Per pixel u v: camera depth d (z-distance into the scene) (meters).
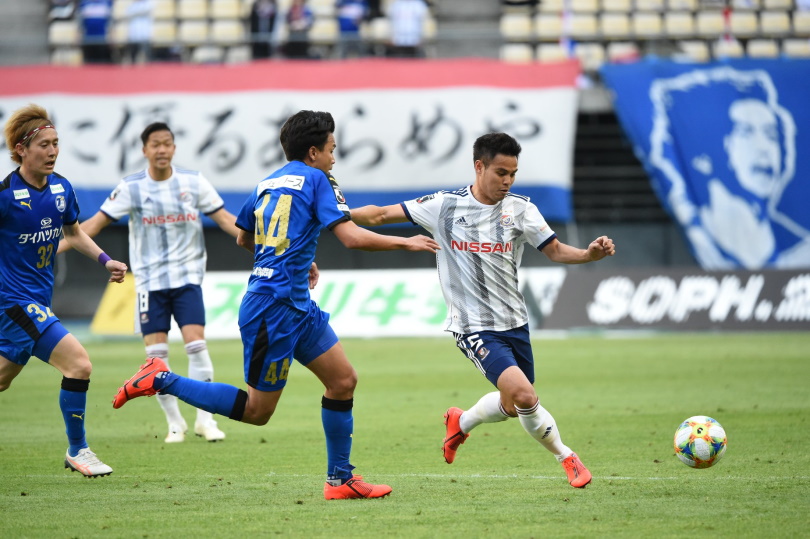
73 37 86.88
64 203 22.84
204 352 30.47
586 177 82.38
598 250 21.25
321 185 19.67
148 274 30.48
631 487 21.67
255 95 76.81
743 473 23.27
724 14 86.31
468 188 22.09
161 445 28.89
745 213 74.50
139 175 30.81
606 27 88.25
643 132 75.81
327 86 77.00
